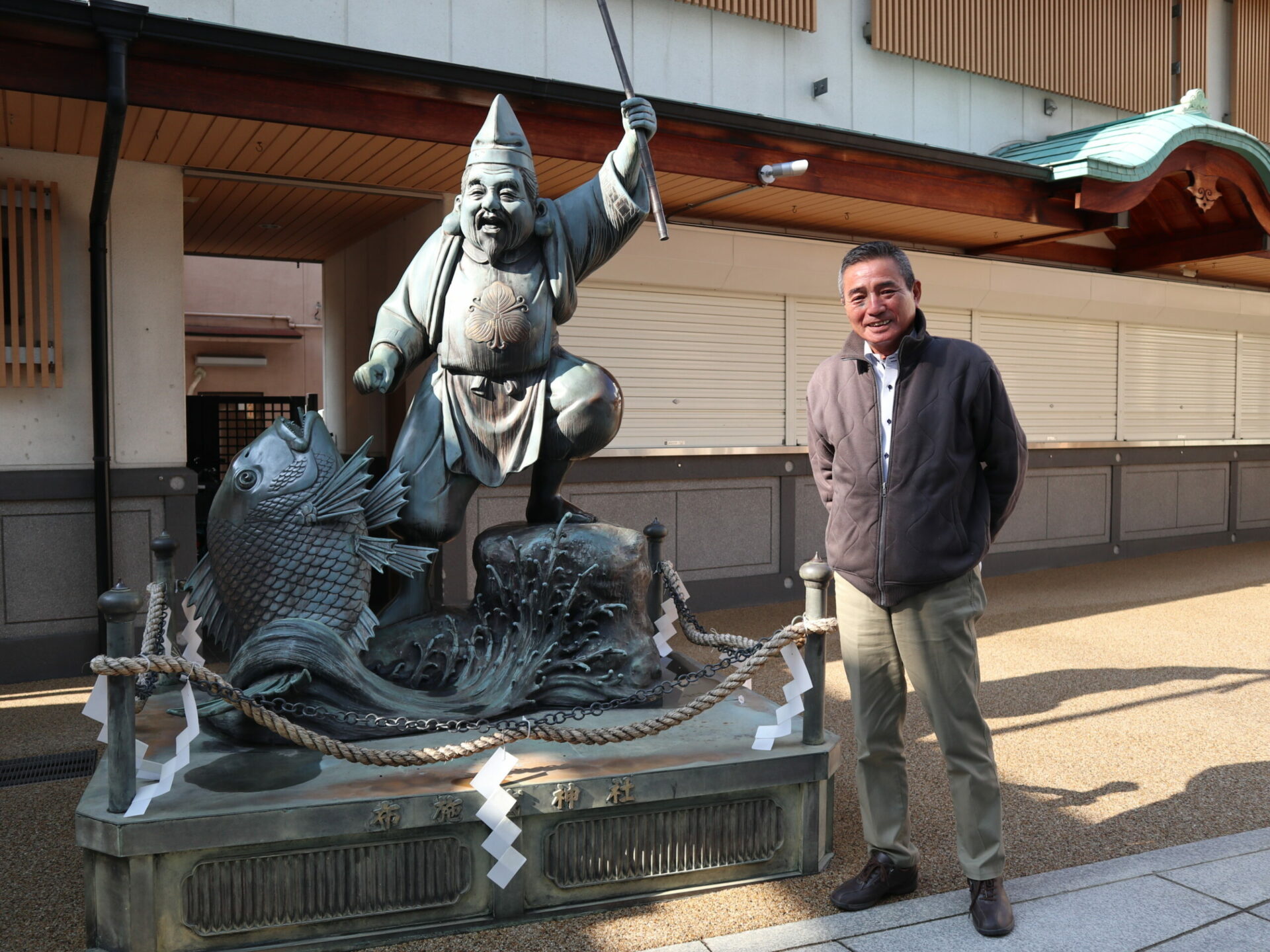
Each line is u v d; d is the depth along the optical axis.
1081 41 9.82
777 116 8.08
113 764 2.51
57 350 5.69
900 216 7.80
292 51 4.78
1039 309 10.03
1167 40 10.55
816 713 3.11
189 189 6.61
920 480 2.67
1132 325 11.00
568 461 3.87
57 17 4.26
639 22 7.36
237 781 2.76
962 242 9.08
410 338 3.76
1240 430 12.30
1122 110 10.27
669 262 7.75
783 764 2.99
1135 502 11.20
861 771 2.92
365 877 2.63
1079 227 7.91
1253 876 3.00
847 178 6.77
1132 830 3.46
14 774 4.11
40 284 5.65
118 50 4.40
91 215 5.64
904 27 8.62
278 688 3.02
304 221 7.68
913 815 3.58
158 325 6.06
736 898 2.91
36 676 5.73
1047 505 10.38
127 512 5.97
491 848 2.66
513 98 5.40
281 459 3.42
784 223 8.16
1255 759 4.27
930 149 6.88
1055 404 10.39
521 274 3.63
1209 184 8.24
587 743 2.88
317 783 2.73
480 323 3.60
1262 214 8.71
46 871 3.14
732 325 8.31
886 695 2.85
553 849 2.79
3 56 4.33
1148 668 5.98
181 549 6.09
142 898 2.46
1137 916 2.74
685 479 7.96
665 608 4.28
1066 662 6.12
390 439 7.84
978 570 2.76
